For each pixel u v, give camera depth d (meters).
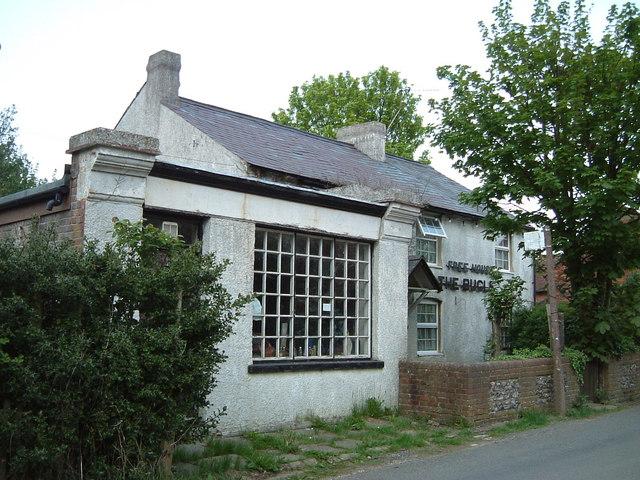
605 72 14.09
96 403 6.29
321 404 10.82
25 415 5.86
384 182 17.58
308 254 11.15
